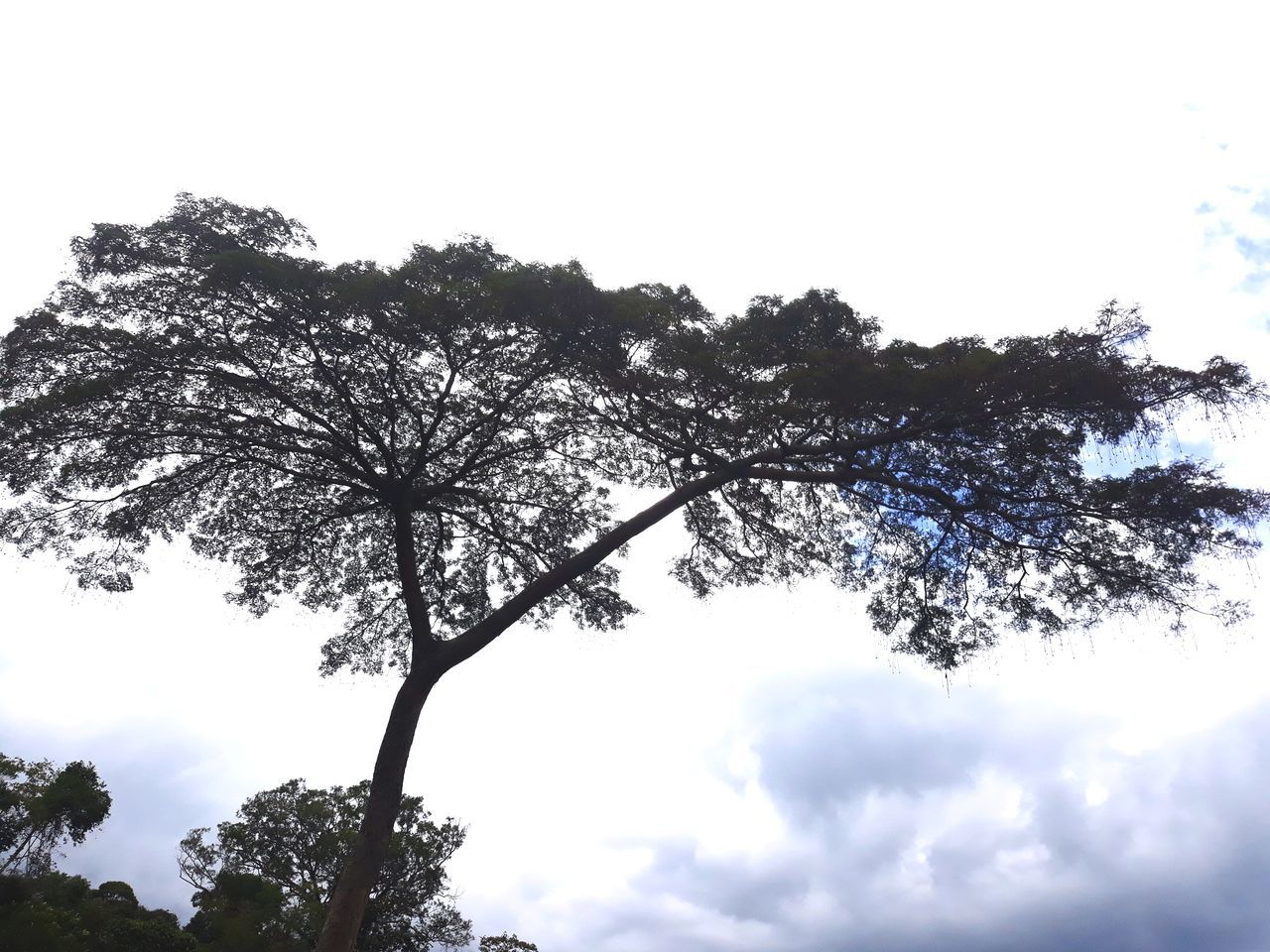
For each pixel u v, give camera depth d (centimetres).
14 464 1686
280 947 1955
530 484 2092
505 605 1686
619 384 1642
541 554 2109
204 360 1705
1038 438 1478
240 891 2020
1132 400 1380
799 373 1480
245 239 1723
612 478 2106
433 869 2180
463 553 2189
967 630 1766
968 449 1573
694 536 2130
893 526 1852
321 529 2067
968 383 1430
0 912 1512
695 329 1645
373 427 1816
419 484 1944
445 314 1597
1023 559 1631
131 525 1858
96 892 1827
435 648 1683
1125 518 1469
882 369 1448
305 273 1620
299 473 1872
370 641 2242
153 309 1670
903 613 1828
